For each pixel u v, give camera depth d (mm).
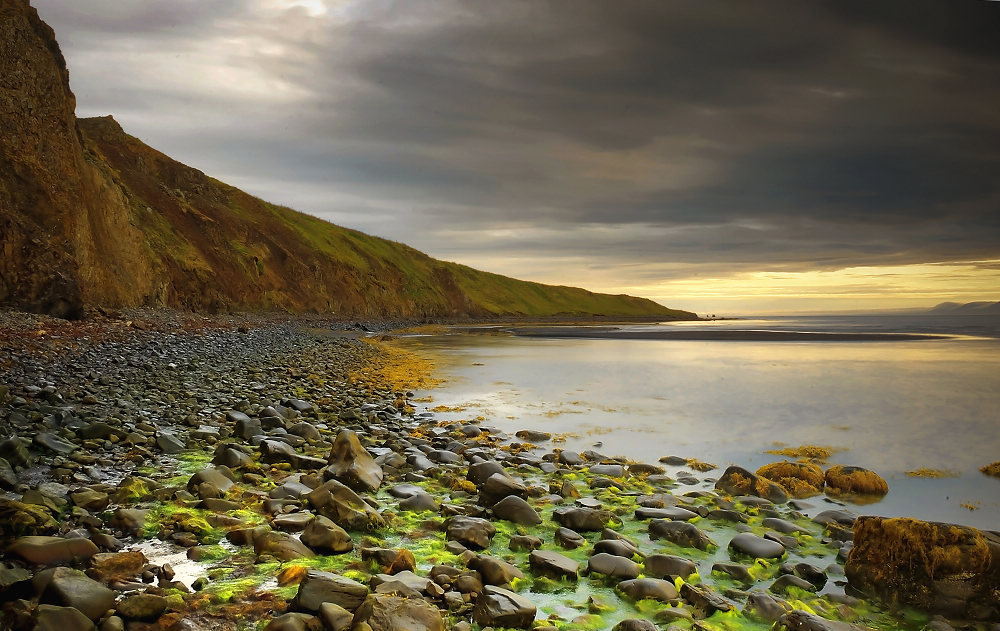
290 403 14969
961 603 5730
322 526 6215
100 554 5363
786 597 5898
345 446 9234
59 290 27094
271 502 7227
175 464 9086
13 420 10125
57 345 19781
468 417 15805
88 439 9797
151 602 4539
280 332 44000
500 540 7027
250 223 83500
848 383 23469
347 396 17578
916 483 10477
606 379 24109
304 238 94250
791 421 15656
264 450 9719
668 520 7551
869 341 55531
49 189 29969
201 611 4719
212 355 24344
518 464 11039
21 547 5105
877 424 15398
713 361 33219
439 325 95438
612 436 13836
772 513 8680
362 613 4375
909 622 5641
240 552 5980
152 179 65500
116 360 18906
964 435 14180
